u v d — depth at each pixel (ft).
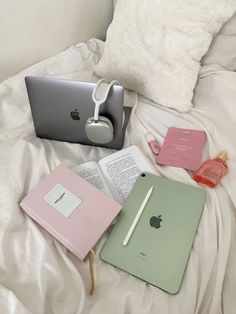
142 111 3.44
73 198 2.46
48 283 2.06
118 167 2.87
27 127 3.23
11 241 2.22
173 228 2.43
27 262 2.15
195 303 2.14
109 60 3.67
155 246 2.34
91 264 2.22
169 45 3.39
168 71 3.40
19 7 3.39
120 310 2.03
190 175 2.85
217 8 3.25
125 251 2.33
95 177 2.78
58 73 3.77
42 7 3.61
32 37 3.73
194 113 3.36
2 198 2.43
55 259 2.17
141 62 3.45
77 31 4.25
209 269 2.26
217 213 2.52
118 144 3.05
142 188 2.69
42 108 2.92
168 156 2.96
